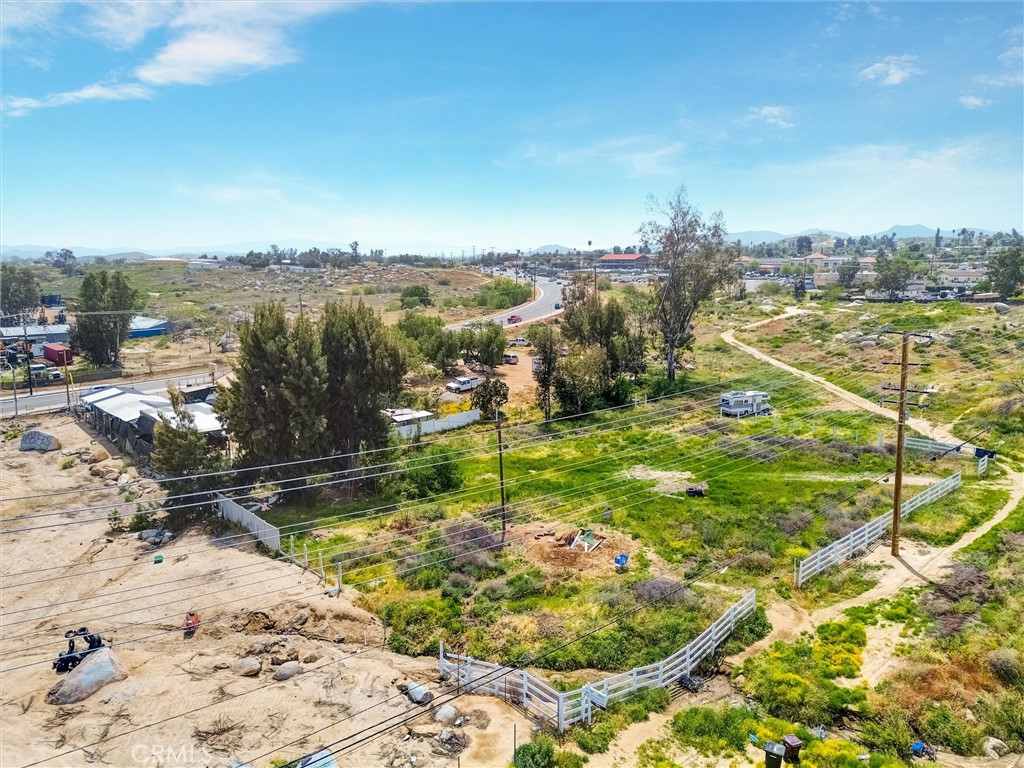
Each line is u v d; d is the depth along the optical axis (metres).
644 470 47.69
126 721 21.23
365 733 20.80
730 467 47.69
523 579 31.02
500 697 22.88
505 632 26.70
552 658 24.84
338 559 33.62
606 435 57.53
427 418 59.41
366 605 29.16
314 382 42.47
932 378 68.44
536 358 75.69
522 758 19.27
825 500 40.31
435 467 43.91
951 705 21.92
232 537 36.84
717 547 34.44
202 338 111.75
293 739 20.50
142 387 74.00
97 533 38.56
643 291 135.25
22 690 22.97
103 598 30.27
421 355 79.19
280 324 42.94
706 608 27.91
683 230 74.38
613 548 34.34
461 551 34.03
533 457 51.84
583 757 19.61
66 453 53.94
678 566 32.62
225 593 30.34
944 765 19.64
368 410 45.84
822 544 34.25
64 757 19.45
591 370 64.44
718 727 20.97
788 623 27.58
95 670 23.19
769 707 22.39
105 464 50.56
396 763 19.41
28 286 136.50
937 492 39.97
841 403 64.88
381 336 46.72
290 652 25.67
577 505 40.66
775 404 65.06
